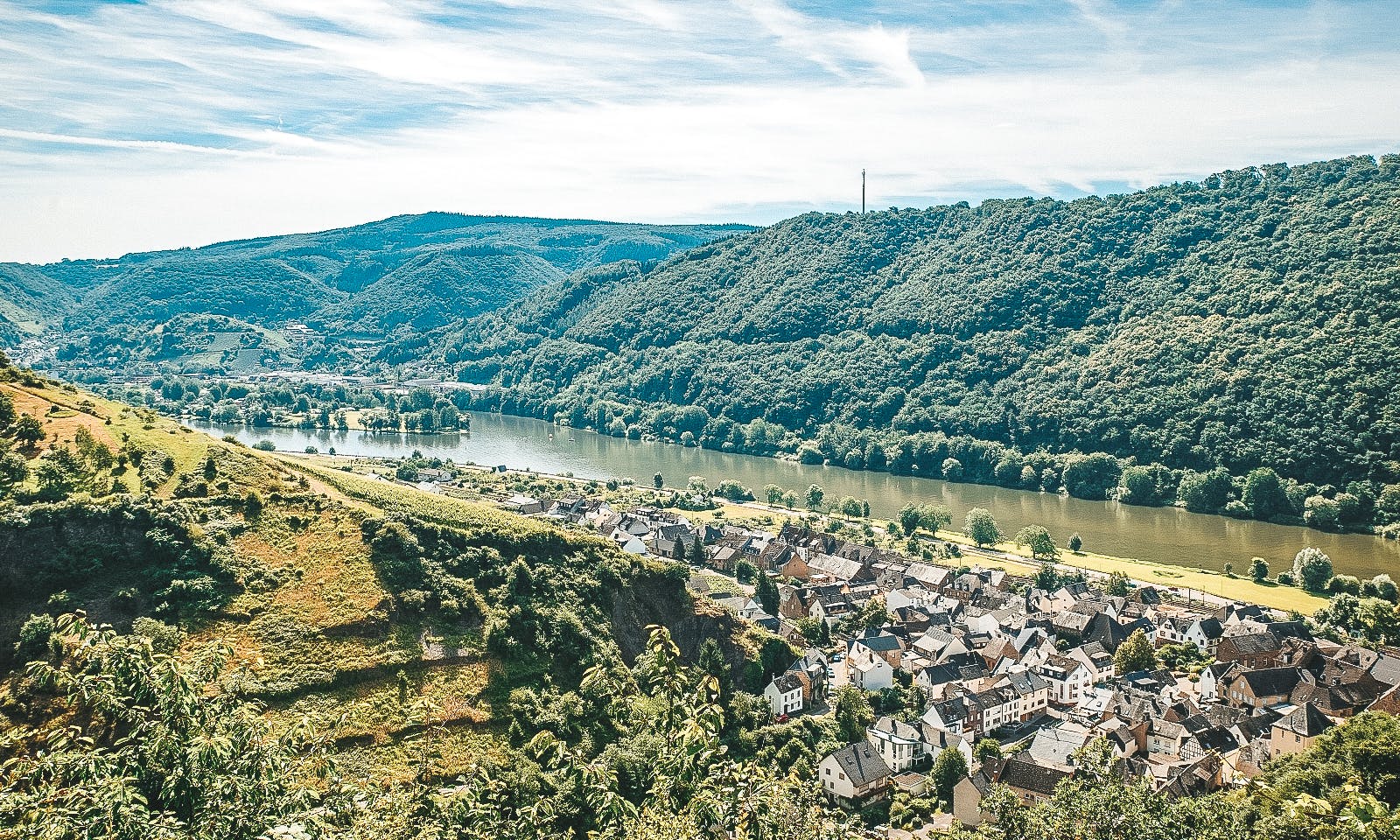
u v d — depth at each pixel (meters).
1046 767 112.62
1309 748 100.62
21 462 131.75
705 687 40.81
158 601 116.62
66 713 96.06
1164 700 146.00
